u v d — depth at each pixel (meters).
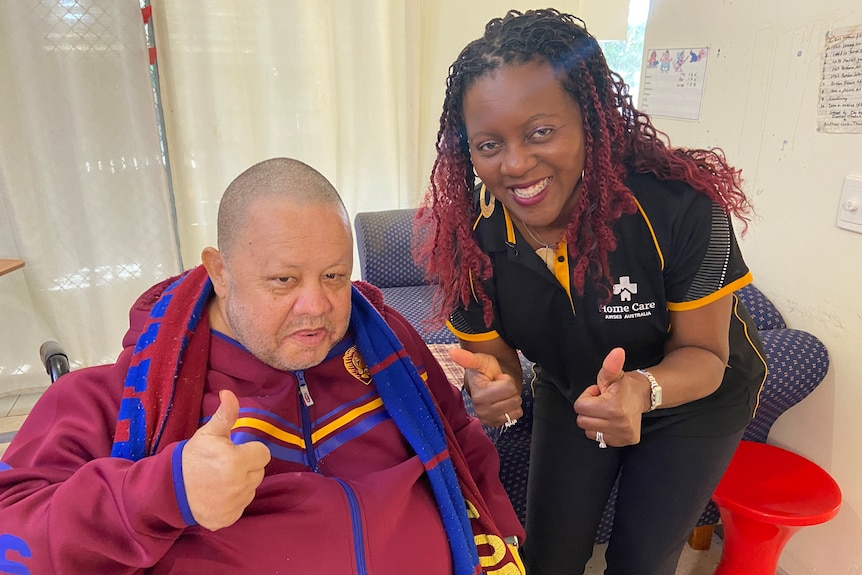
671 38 2.09
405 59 2.86
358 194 3.05
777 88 1.68
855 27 1.43
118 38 2.44
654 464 1.19
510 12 0.92
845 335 1.52
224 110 2.70
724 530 1.51
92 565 0.68
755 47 1.75
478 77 0.87
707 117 1.96
